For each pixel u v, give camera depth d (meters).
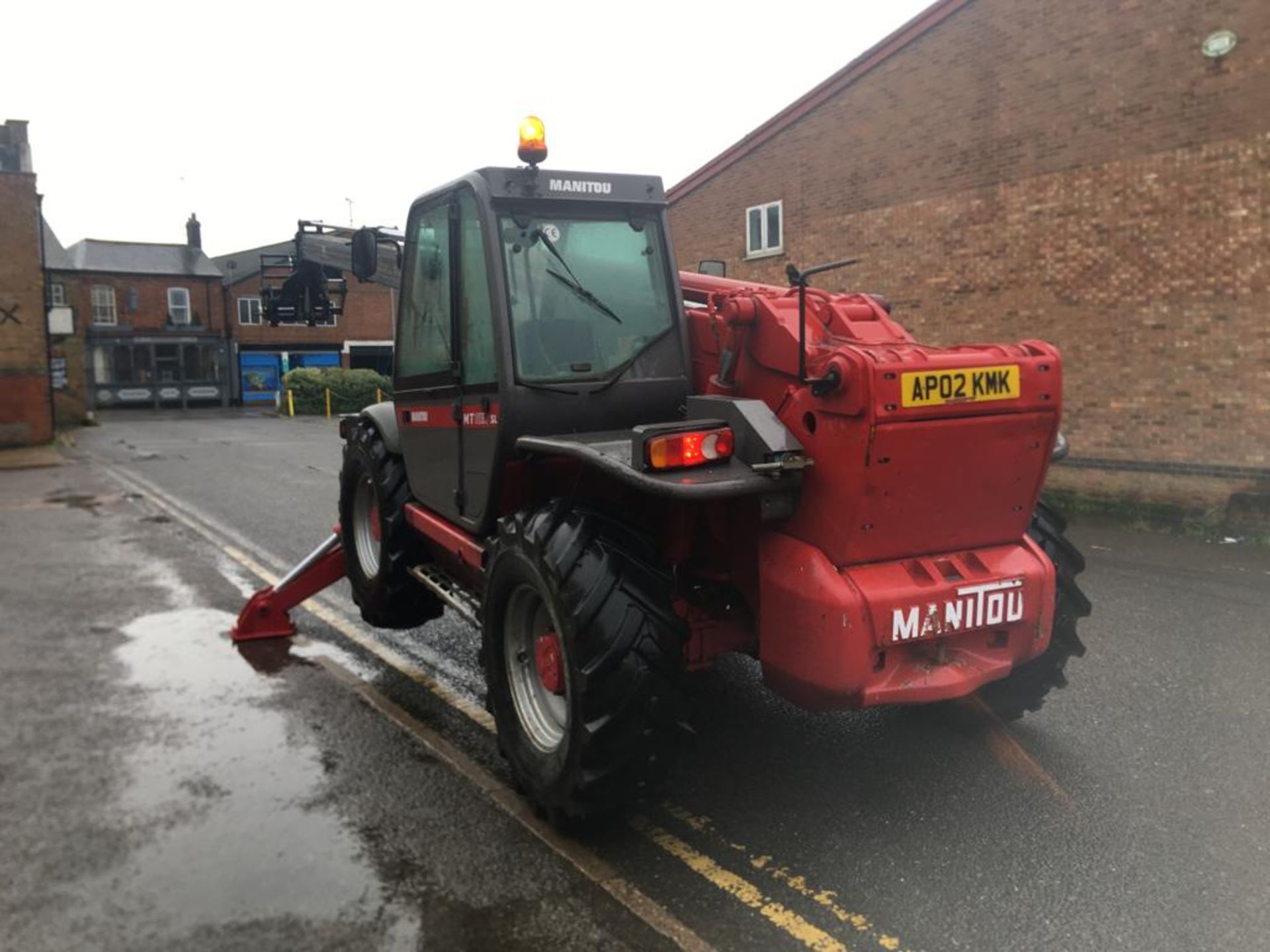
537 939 2.85
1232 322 9.30
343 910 2.99
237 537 9.51
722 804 3.71
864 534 3.14
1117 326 10.20
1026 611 3.38
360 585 5.79
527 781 3.59
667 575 3.34
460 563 4.72
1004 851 3.34
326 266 8.47
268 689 5.00
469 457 4.10
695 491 2.97
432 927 2.91
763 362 3.47
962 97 11.57
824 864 3.27
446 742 4.32
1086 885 3.12
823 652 3.14
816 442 3.16
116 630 6.09
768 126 14.20
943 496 3.21
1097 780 3.88
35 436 20.80
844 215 13.32
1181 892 3.07
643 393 3.87
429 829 3.51
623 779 3.24
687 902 3.05
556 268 3.82
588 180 3.86
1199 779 3.87
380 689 5.02
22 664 5.40
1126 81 9.91
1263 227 9.00
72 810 3.63
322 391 36.34
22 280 20.47
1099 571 7.62
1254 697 4.76
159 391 40.06
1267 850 3.32
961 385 3.08
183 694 4.92
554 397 3.72
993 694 4.00
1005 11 10.97
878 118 12.66
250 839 3.42
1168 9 9.50
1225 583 7.18
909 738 4.30
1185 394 9.71
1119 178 10.06
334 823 3.55
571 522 3.37
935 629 3.21
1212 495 9.59
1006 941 2.83
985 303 11.55
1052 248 10.77
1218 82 9.19
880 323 3.47
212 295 40.97
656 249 4.01
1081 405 10.60
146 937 2.84
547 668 3.54
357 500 5.90
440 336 4.39
